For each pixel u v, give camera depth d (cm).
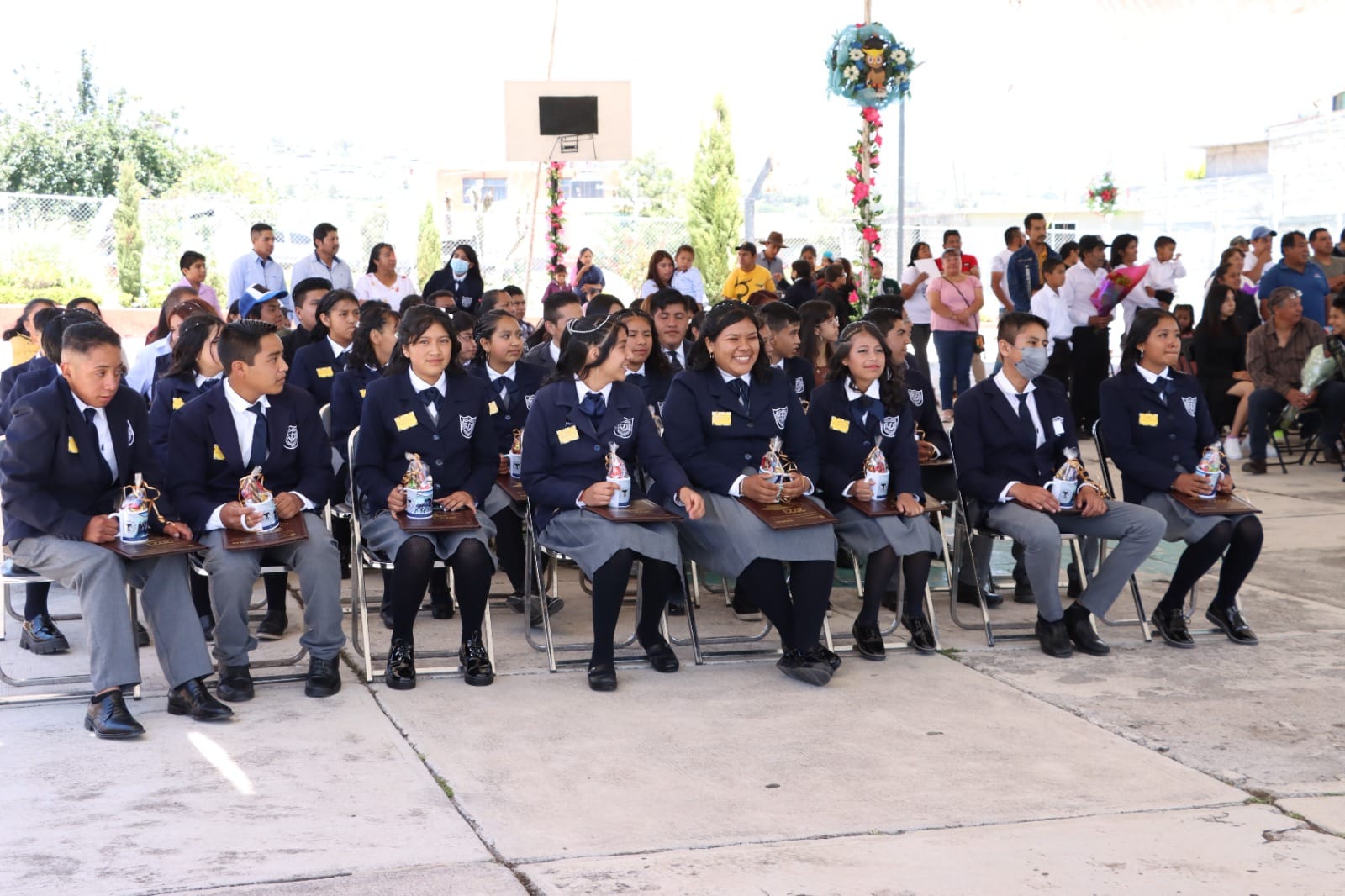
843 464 549
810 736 431
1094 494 535
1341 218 1892
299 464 499
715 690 485
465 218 2575
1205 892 313
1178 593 554
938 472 600
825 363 681
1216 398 1104
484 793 377
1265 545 760
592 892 309
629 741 425
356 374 609
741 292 1423
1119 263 1227
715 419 527
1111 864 328
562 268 1505
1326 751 418
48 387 450
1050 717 452
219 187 3625
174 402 558
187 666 443
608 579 481
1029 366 550
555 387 521
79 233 2425
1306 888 315
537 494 506
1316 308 1167
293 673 500
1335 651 542
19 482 436
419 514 492
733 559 502
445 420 523
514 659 529
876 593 525
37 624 533
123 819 353
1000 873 322
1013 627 577
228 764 399
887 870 323
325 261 1160
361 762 402
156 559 444
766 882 316
